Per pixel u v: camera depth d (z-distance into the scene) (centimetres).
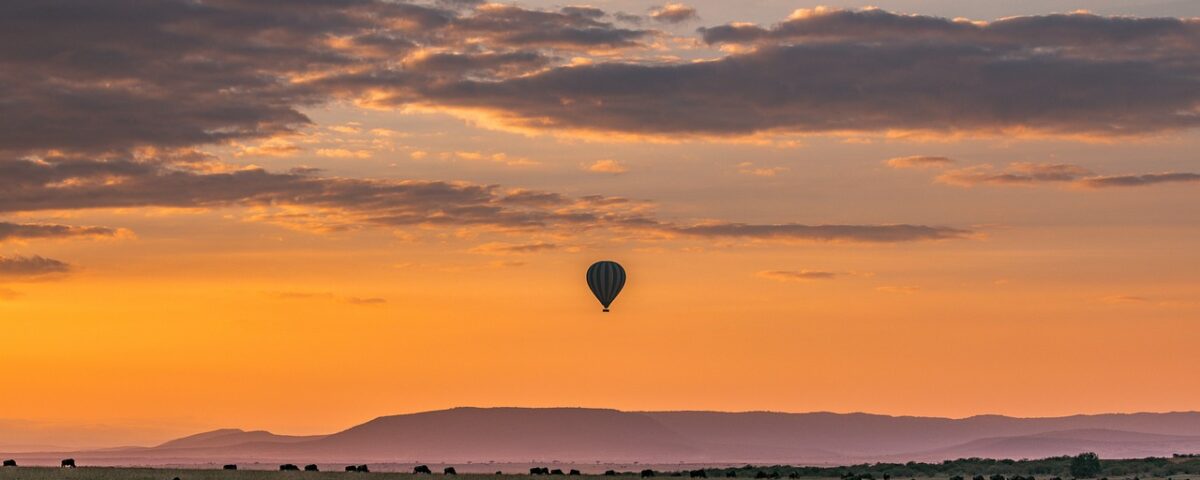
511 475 14038
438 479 12888
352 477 12344
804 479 14862
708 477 14838
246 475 12019
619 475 14725
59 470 11725
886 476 15025
